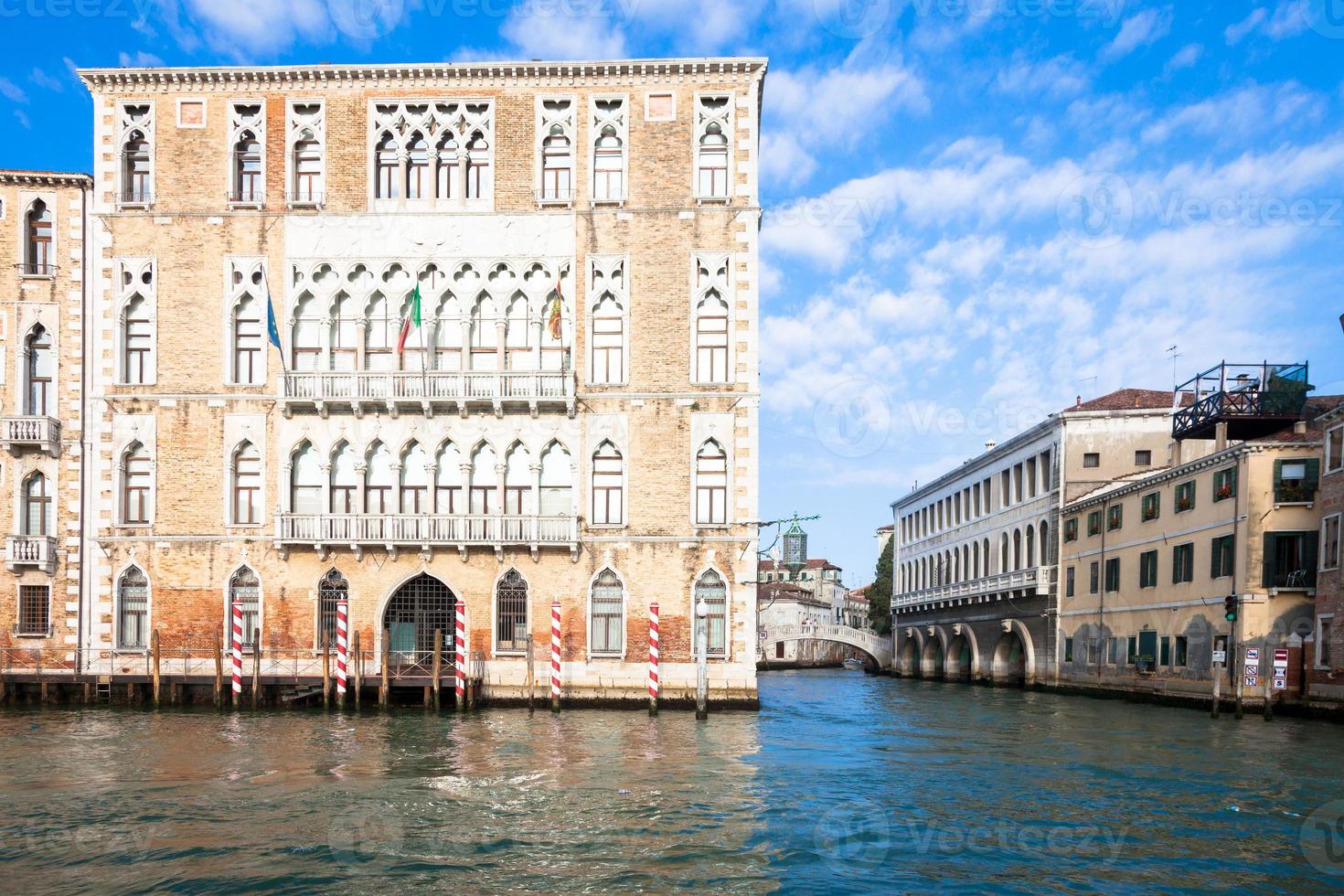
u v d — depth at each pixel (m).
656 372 26.52
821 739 22.30
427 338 26.92
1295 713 27.95
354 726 22.39
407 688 26.28
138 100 27.27
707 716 24.45
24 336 27.33
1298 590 28.05
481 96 27.16
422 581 26.78
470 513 26.64
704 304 26.83
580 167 27.02
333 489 26.77
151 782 15.82
